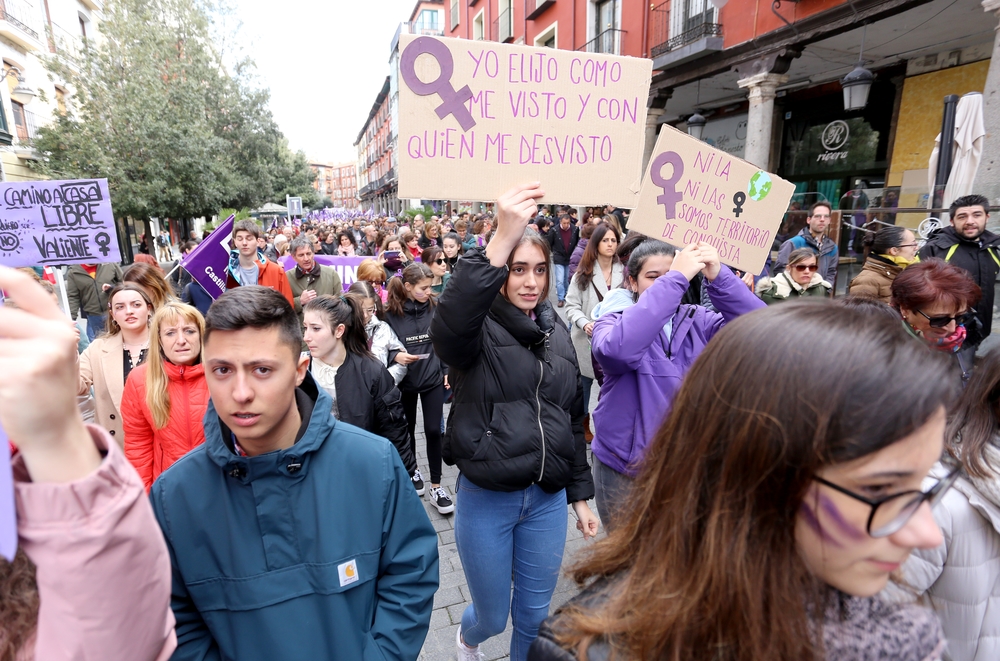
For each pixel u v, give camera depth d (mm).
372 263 5492
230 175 22484
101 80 18547
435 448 4113
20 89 16203
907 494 686
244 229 5633
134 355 3201
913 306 2361
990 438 1337
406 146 1904
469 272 1793
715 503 751
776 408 693
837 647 757
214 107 25344
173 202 19531
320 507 1366
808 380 680
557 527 2221
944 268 2350
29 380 647
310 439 1351
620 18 14867
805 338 708
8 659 833
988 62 9414
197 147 19797
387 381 3193
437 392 4090
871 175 11602
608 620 832
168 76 21062
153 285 3900
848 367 669
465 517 2164
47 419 675
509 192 1826
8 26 18219
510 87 1939
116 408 3164
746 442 715
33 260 3910
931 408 655
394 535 1467
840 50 10391
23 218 3875
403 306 4133
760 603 715
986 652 1370
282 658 1321
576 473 2361
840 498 686
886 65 11039
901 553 704
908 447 673
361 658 1381
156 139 18844
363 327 3162
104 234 3967
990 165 6320
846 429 653
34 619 849
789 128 13609
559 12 17703
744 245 2496
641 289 2494
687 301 3459
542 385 2076
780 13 9906
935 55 10156
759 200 2457
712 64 11594
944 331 2340
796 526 725
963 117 6445
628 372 2242
